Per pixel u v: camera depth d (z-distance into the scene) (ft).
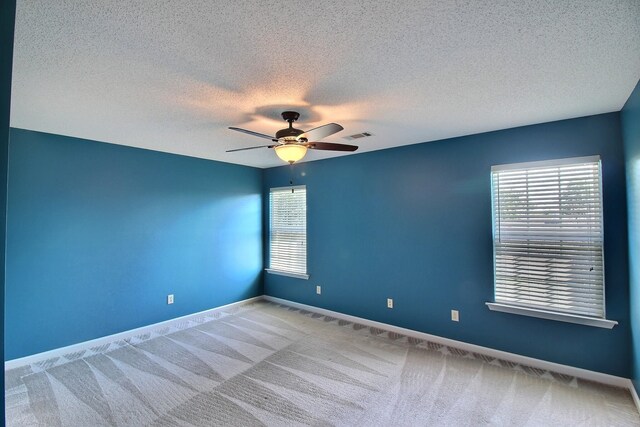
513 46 5.24
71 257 10.76
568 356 9.04
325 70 6.02
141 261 12.55
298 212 16.07
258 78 6.32
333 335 12.09
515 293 9.89
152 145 12.07
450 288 11.17
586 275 8.78
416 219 11.98
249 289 16.79
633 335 7.80
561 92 7.13
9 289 9.54
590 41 5.09
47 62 5.62
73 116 8.56
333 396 7.95
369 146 12.42
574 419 7.02
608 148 8.45
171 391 8.21
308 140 8.26
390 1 4.10
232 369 9.38
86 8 4.16
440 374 9.05
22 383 8.64
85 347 10.93
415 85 6.73
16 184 9.71
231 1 4.08
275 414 7.24
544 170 9.43
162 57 5.49
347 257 14.01
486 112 8.43
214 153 13.57
